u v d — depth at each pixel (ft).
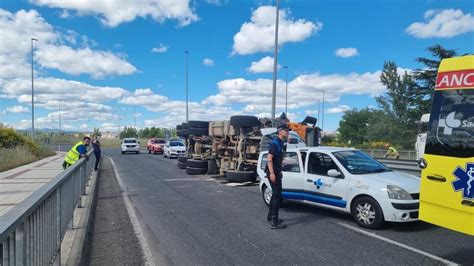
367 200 23.75
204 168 58.85
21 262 9.77
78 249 18.90
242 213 29.35
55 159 90.38
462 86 16.10
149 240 22.09
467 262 17.66
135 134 318.65
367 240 21.30
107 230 24.66
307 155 28.53
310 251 19.51
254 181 47.44
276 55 68.49
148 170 68.33
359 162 26.86
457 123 16.01
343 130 280.51
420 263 17.56
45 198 12.79
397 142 187.32
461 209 15.42
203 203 33.91
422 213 17.35
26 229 10.28
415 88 171.94
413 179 24.62
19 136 91.09
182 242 21.57
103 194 40.09
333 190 25.85
